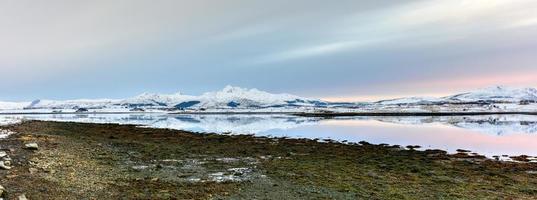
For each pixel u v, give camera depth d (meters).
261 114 191.62
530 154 41.72
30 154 28.48
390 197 21.02
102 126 70.81
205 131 69.88
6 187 18.88
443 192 22.44
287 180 25.11
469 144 51.50
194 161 32.47
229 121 115.25
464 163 33.97
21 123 68.88
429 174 28.30
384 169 30.09
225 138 52.88
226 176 26.22
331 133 68.06
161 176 25.52
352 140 55.06
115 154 34.34
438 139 58.12
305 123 103.19
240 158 34.72
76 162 27.91
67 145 36.97
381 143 51.31
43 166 24.78
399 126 89.69
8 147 30.75
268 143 47.38
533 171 30.30
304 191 22.11
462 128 82.50
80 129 61.56
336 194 21.52
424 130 76.75
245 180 24.95
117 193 20.12
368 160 34.81
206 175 26.42
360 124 98.00
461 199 20.89
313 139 54.03
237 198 20.34
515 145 50.47
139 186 22.08
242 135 58.78
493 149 46.12
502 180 26.47
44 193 18.70
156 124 92.44
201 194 20.81
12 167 23.44
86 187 20.84
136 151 37.16
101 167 27.25
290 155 37.16
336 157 36.41
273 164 31.58
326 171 28.62
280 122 108.81
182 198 19.83
